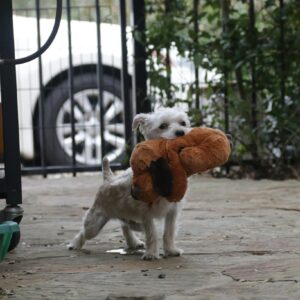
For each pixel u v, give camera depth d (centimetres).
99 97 552
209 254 347
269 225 391
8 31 353
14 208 358
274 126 534
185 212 422
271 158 539
